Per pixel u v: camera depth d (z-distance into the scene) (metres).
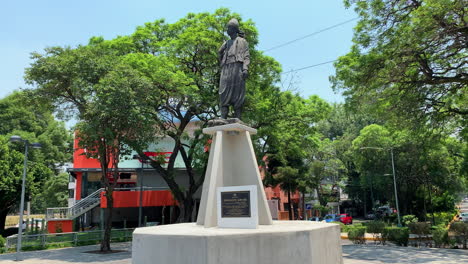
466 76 18.11
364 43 19.16
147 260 8.36
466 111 20.66
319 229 8.75
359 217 63.31
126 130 20.19
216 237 7.63
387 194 46.41
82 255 19.47
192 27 23.30
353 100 21.05
